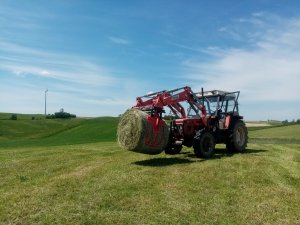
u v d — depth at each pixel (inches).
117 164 506.0
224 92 626.5
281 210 311.0
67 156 605.6
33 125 2701.8
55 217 294.2
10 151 736.3
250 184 386.6
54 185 384.2
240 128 635.5
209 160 526.0
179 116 581.0
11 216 298.2
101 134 1844.2
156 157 568.7
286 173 435.5
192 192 359.3
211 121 603.5
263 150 668.7
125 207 315.9
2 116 3663.9
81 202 328.5
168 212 305.1
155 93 541.6
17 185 397.1
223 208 315.3
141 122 484.7
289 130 1675.7
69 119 3376.0
